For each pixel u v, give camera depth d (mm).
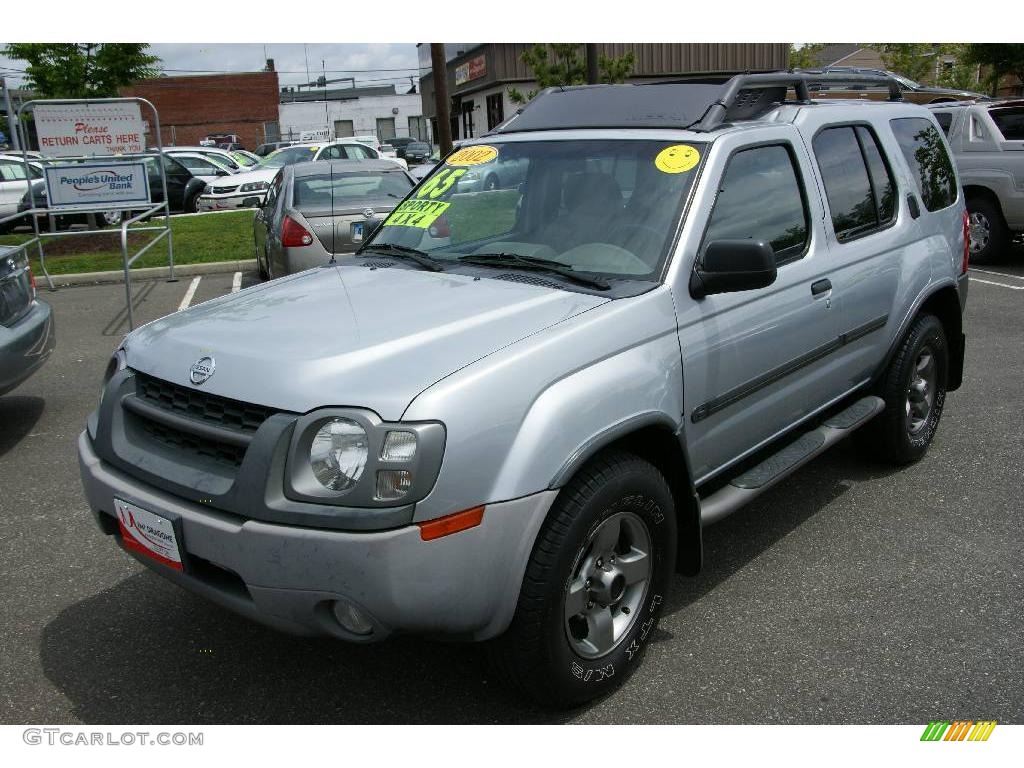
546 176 3918
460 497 2594
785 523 4543
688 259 3418
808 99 4535
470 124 33000
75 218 18484
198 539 2748
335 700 3195
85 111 10227
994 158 11383
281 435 2629
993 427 5848
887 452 5078
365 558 2518
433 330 2969
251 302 3508
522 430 2742
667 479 3406
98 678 3338
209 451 2865
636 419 3031
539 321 3049
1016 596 3795
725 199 3676
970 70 33125
